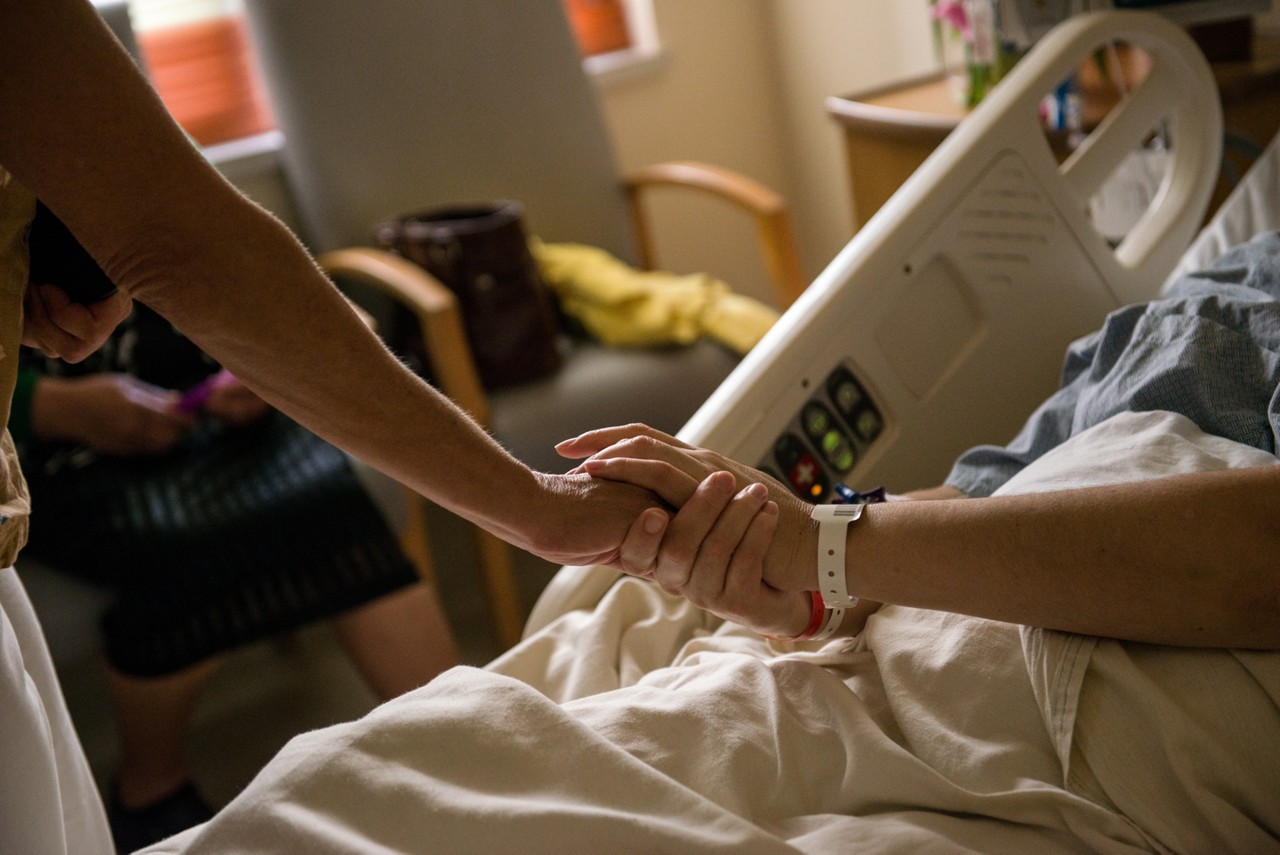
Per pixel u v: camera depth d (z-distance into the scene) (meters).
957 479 1.06
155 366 1.99
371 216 2.43
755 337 2.13
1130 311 1.05
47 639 1.67
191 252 0.70
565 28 2.53
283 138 2.44
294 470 1.85
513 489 0.88
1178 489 0.75
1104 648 0.77
